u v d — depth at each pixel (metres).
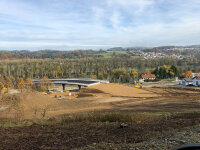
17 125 16.34
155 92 52.19
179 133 11.12
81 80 89.25
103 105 33.62
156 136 10.84
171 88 61.16
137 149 8.55
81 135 12.08
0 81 85.69
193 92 51.34
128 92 52.41
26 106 33.50
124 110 27.00
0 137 11.95
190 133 10.89
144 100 36.94
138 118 17.64
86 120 17.75
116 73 110.25
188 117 18.06
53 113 27.42
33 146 10.04
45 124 16.55
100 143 9.80
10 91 65.62
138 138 10.74
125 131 12.72
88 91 58.41
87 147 9.23
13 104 32.16
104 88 59.88
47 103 37.50
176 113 20.48
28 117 24.25
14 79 100.69
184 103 31.03
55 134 12.55
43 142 10.73
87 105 34.12
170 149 8.37
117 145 9.29
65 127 14.67
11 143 10.66
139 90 56.38
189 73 102.44
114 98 43.25
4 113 26.88
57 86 103.94
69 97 55.59
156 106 29.25
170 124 14.42
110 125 14.96
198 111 21.53
